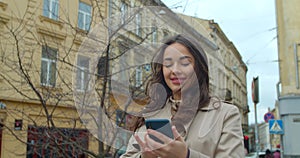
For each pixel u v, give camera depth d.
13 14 9.99
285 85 13.03
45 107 4.95
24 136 6.29
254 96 10.47
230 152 1.08
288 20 13.32
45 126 5.15
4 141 9.75
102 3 5.33
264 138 61.66
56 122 5.24
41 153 5.35
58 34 8.34
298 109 12.45
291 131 12.43
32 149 5.91
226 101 1.21
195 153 1.01
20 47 8.02
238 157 1.08
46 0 10.77
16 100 9.35
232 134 1.11
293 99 12.56
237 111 1.17
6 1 10.50
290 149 12.39
